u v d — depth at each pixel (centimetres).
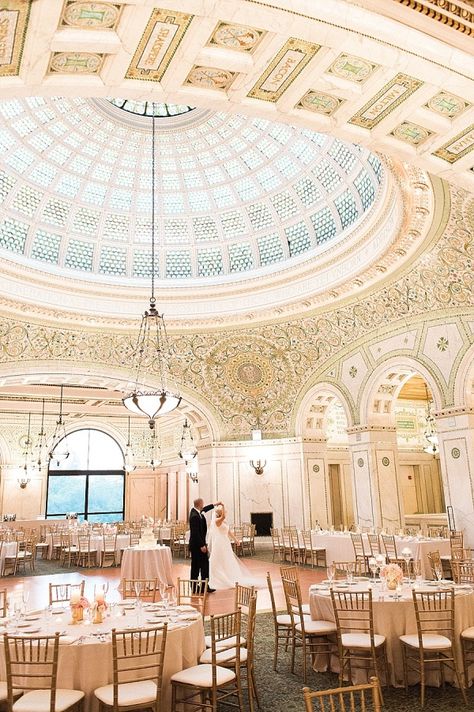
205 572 934
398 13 404
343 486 1769
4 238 1273
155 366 1502
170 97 457
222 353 1527
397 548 1001
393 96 474
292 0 373
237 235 1462
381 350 1291
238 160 1369
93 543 1330
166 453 2184
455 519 1078
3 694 384
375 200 1039
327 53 423
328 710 434
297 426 1534
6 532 1377
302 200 1356
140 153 1345
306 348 1462
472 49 434
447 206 872
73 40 376
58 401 1922
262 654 583
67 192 1338
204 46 406
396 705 444
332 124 509
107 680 400
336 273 1274
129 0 352
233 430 1586
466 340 1089
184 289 1442
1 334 1305
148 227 1456
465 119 497
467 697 457
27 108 1141
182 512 1983
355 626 512
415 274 1116
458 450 1084
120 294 1407
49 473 2072
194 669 430
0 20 346
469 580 654
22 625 454
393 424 1345
